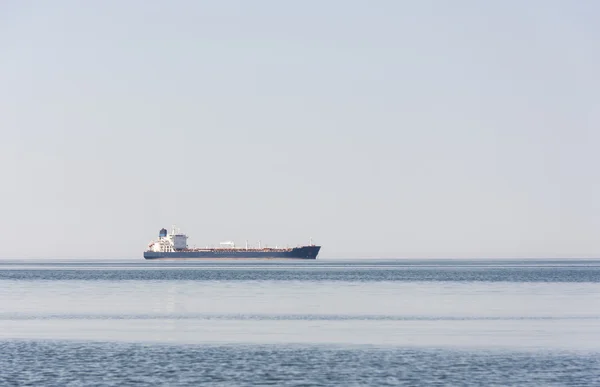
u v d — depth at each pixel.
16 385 160.12
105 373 173.25
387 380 165.38
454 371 174.75
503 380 164.75
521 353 199.12
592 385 159.50
